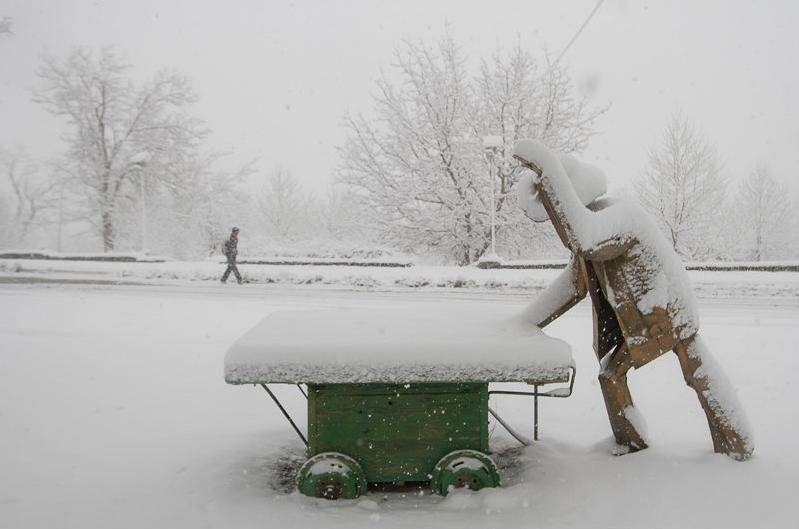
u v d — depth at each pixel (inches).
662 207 1072.2
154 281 717.9
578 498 119.1
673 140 1064.2
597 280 140.4
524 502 118.7
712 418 136.5
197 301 495.2
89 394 209.2
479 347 119.7
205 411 191.3
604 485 123.6
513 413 190.2
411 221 943.0
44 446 157.9
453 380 118.9
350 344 119.6
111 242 1306.6
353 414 127.3
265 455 152.3
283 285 686.5
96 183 1291.8
